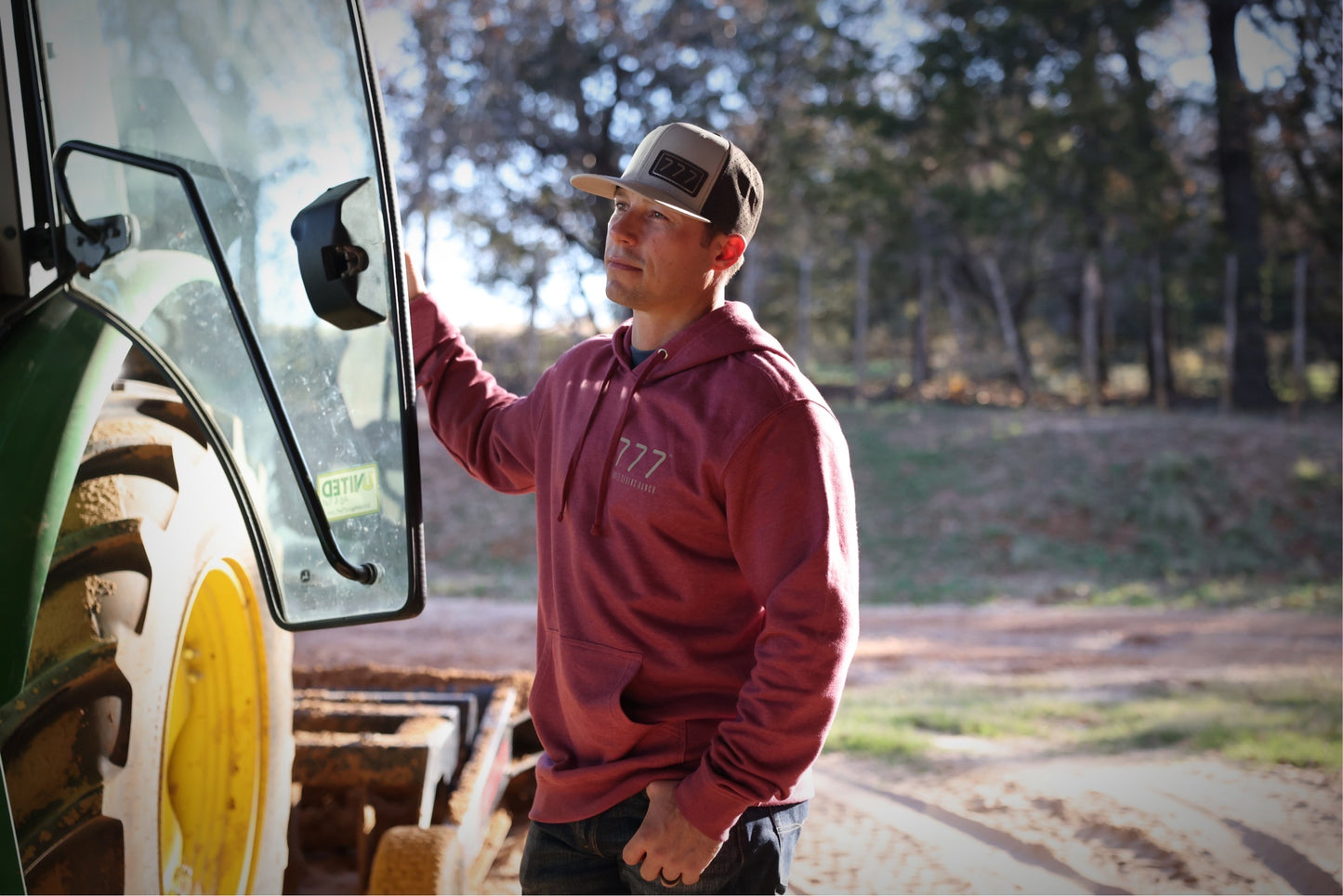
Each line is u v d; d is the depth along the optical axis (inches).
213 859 102.0
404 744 129.3
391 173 79.8
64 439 70.6
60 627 77.4
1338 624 464.4
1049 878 151.6
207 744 103.3
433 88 951.6
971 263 1113.4
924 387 1109.1
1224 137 1034.1
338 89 79.4
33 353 72.8
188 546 88.7
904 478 746.8
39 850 76.1
